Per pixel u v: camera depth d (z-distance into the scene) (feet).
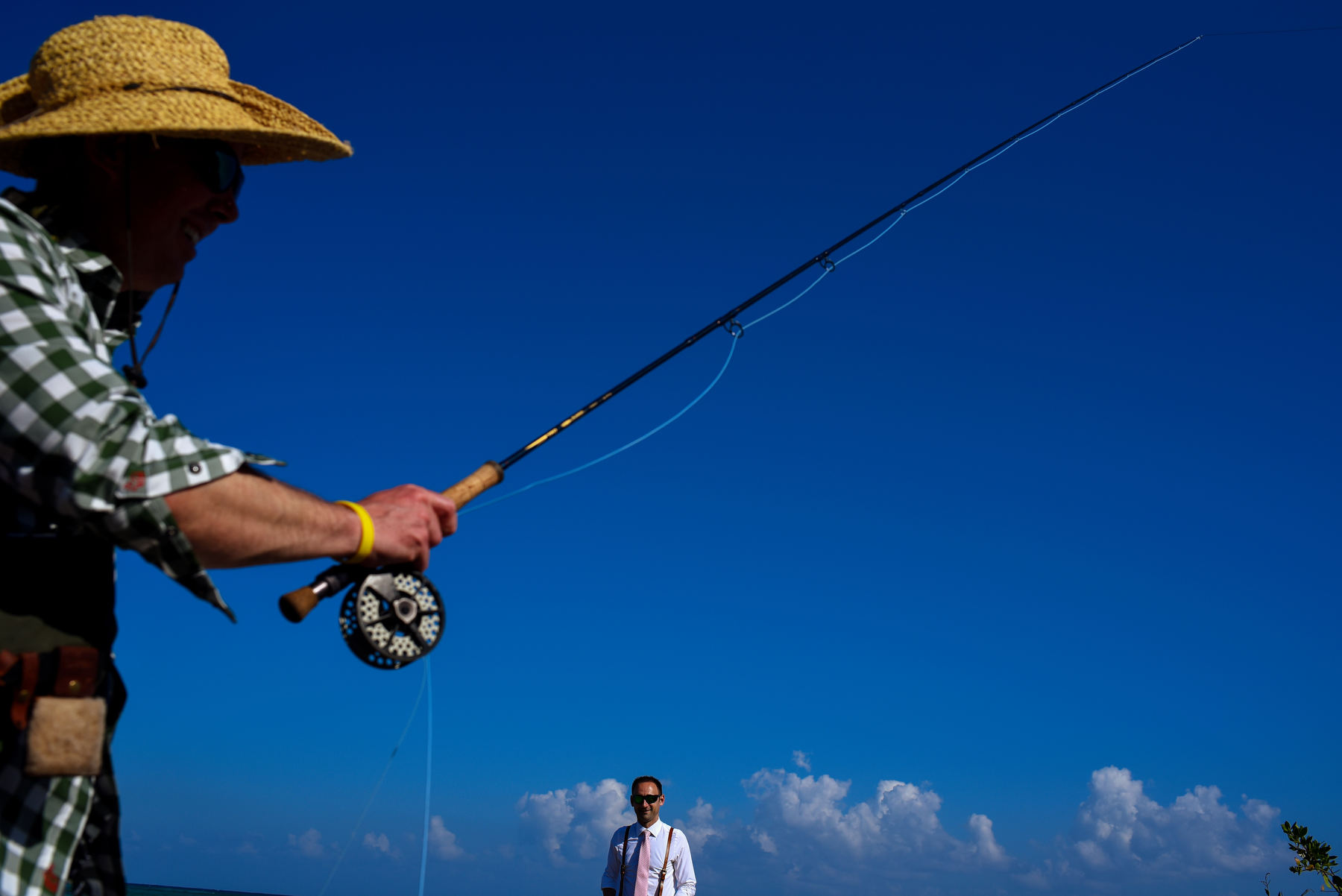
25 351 4.47
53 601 4.89
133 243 6.13
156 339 6.56
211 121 6.16
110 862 5.29
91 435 4.47
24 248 4.74
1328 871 18.31
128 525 4.54
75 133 5.81
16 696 4.70
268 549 5.12
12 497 4.87
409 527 6.00
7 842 4.66
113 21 6.29
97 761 4.83
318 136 6.56
